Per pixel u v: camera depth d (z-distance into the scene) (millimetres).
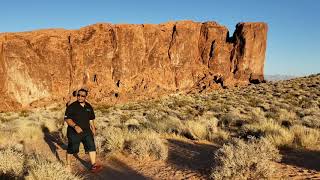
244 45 73000
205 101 42500
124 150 10773
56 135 16859
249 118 19578
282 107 28438
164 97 60250
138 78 66000
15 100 56062
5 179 7438
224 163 7391
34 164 7980
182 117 24953
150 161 9445
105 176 8281
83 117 8617
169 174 8086
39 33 60844
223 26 75812
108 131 12047
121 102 59875
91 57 63219
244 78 72188
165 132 15180
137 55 66938
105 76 63438
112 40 65375
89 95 60062
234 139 10914
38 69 58531
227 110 28812
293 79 65812
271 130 12648
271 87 54188
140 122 22672
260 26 74500
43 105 57156
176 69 69625
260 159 7340
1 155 7859
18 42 58062
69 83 60906
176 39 70438
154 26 69625
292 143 10953
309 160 8727
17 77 56844
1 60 56281
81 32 64250
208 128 14938
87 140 8656
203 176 7664
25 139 15000
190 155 9930
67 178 7109
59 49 60969
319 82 52875
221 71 72375
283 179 7008
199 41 74375
